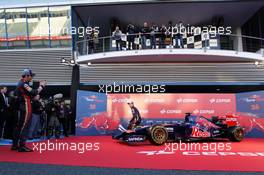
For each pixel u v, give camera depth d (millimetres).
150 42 15797
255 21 17609
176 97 14883
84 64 16781
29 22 17109
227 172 5090
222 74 16500
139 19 18703
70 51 16828
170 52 15258
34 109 10078
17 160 6117
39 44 17047
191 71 16578
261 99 14578
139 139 9852
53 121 12148
